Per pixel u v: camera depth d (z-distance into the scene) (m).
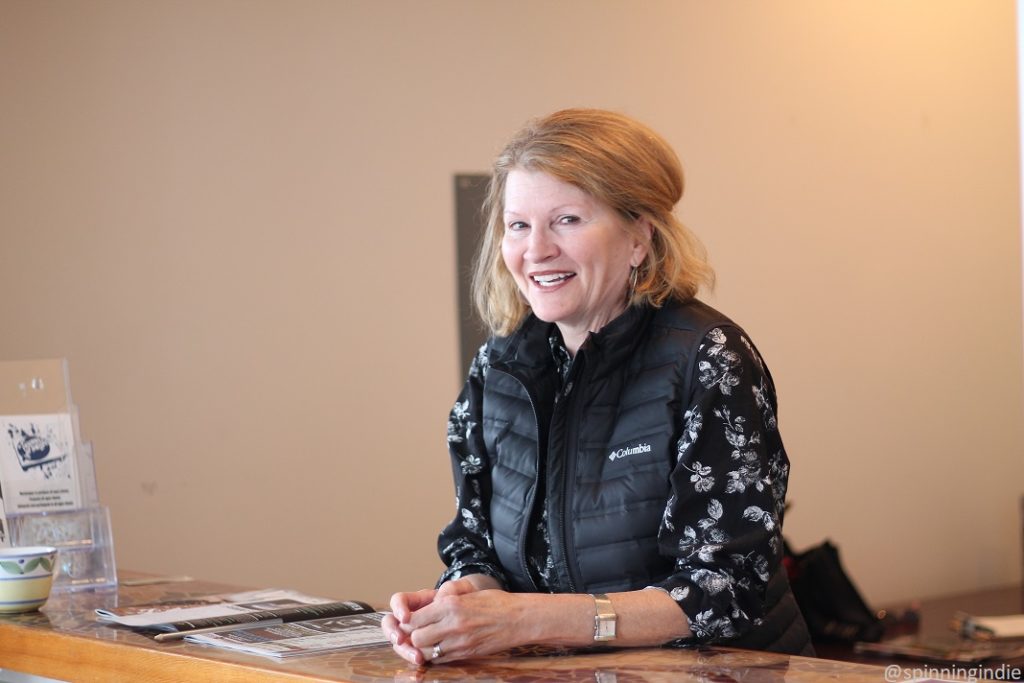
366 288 4.02
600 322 1.96
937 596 5.43
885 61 5.25
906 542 5.34
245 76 3.80
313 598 2.22
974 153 5.56
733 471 1.76
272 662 1.61
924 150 5.39
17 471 2.35
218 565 3.76
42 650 1.90
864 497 5.20
